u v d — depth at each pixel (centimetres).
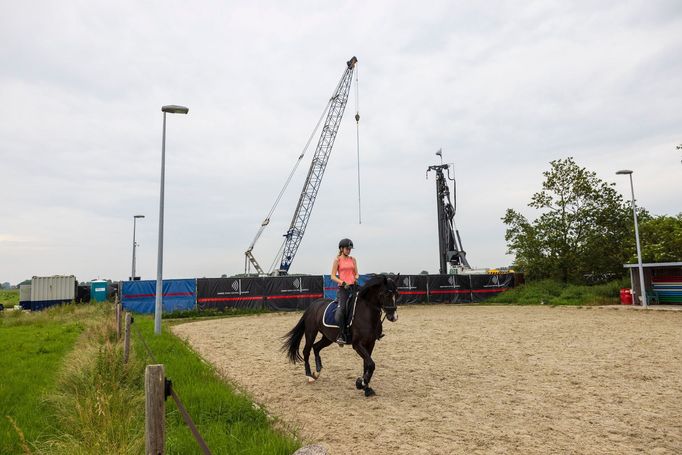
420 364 1118
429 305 3638
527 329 1811
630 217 3734
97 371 720
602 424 649
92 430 499
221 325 2317
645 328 1752
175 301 3086
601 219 3731
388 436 605
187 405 675
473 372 1016
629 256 3481
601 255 3688
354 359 1217
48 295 3831
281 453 499
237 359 1240
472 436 604
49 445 500
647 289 2891
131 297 3050
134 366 816
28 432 562
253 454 491
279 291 3316
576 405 745
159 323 1723
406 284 3684
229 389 791
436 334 1723
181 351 1226
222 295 3178
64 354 1204
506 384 898
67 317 2497
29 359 1122
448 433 616
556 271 3838
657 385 869
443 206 4938
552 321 2109
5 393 762
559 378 941
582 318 2223
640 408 723
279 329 2095
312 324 940
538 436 603
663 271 2866
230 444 517
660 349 1264
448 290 3816
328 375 1014
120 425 501
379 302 834
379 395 826
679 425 641
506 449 558
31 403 697
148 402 346
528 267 3984
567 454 542
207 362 1108
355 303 850
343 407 748
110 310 2664
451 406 748
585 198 3784
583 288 3491
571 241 3816
